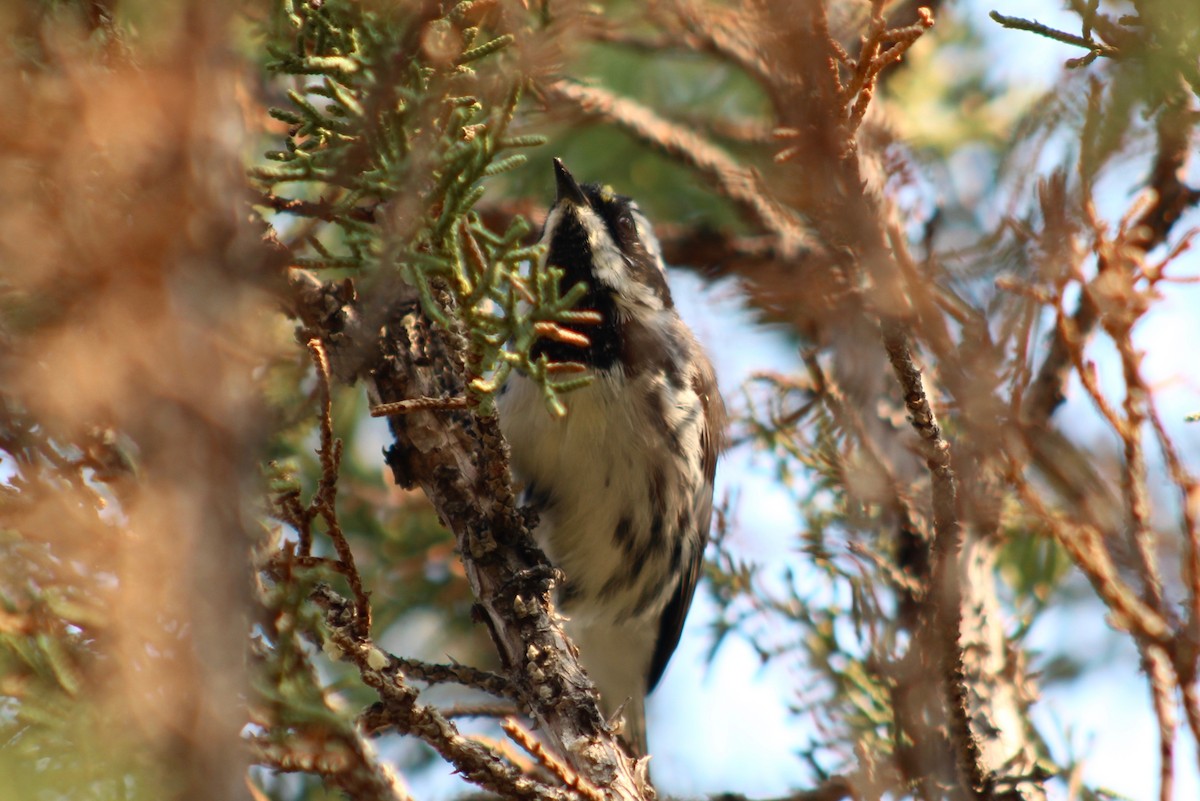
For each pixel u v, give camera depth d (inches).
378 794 209.3
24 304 169.5
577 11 246.8
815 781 365.7
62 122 166.7
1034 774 319.6
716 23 405.1
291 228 306.2
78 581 188.1
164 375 165.2
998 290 311.1
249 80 249.9
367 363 280.8
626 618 435.8
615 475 398.3
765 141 426.6
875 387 383.9
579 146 520.7
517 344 239.5
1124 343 283.3
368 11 229.0
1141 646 281.6
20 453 191.2
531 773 267.3
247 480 171.5
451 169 226.7
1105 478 305.4
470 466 289.4
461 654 455.8
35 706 180.5
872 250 272.4
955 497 292.8
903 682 344.5
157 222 165.5
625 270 415.2
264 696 202.7
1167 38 263.1
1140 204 287.7
